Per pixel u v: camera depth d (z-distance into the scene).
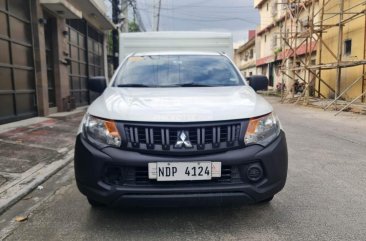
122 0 19.81
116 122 3.32
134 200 3.23
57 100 13.65
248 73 45.00
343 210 3.98
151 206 3.27
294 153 6.90
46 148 7.06
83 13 16.78
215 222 3.67
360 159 6.42
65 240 3.35
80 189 3.48
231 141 3.29
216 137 3.27
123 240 3.31
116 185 3.27
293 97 20.98
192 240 3.30
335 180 5.12
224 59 5.23
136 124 3.27
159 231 3.48
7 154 6.43
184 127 3.24
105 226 3.62
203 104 3.53
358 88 16.80
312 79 19.64
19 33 10.40
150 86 4.56
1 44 9.27
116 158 3.24
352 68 17.27
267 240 3.28
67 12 12.88
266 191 3.35
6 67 9.52
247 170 3.30
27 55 10.94
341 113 13.91
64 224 3.71
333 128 10.17
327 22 20.30
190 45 9.05
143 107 3.45
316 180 5.12
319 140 8.29
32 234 3.50
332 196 4.44
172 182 3.24
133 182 3.26
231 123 3.31
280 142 3.49
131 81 4.68
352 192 4.60
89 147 3.38
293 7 23.50
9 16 9.70
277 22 31.19
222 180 3.29
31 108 11.18
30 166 5.78
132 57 5.28
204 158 3.22
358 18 16.77
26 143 7.37
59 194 4.68
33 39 11.22
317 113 14.21
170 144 3.23
